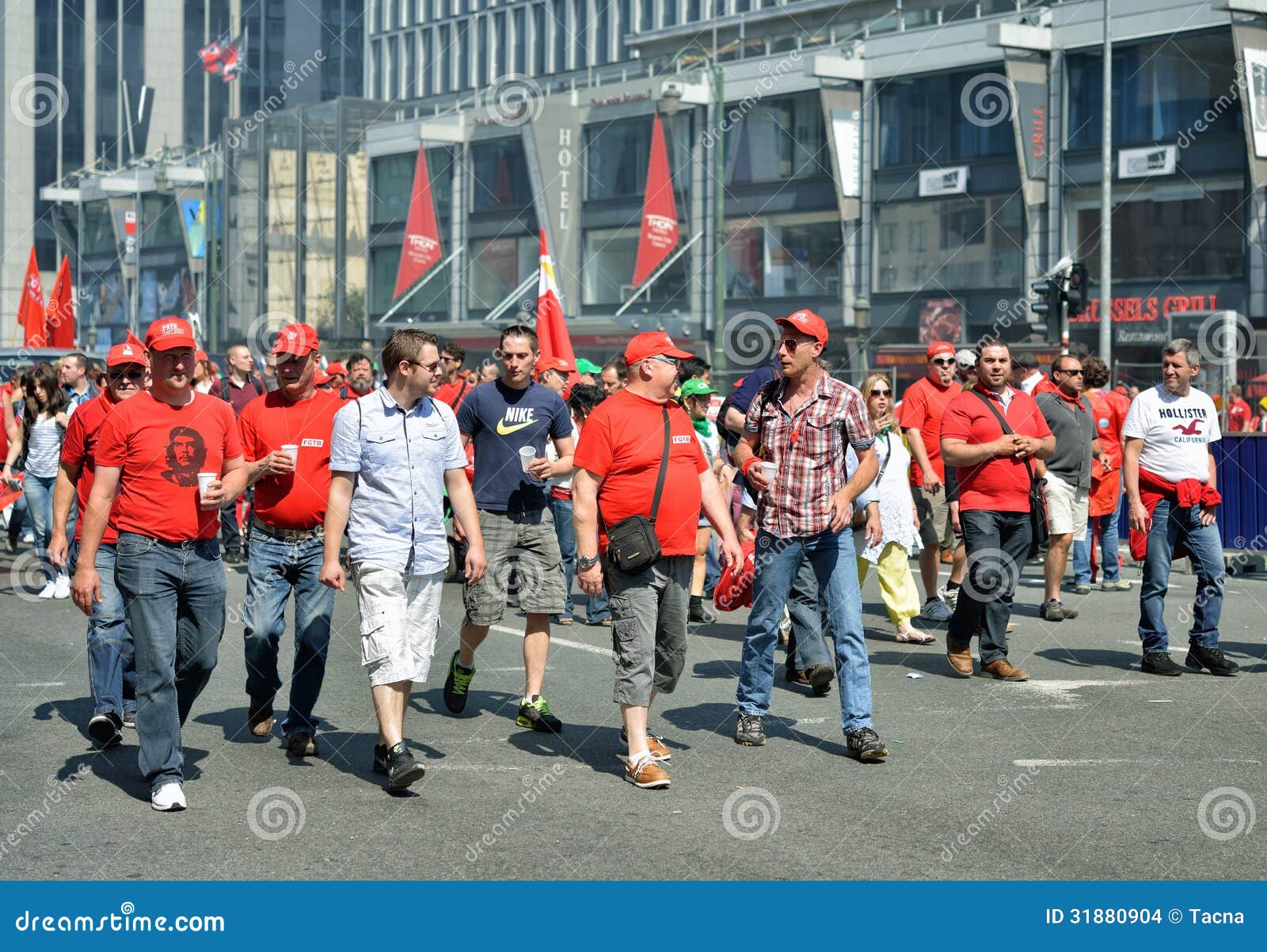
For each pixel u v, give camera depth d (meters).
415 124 57.47
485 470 7.93
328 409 7.14
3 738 7.46
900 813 6.07
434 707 8.31
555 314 16.19
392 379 6.61
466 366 54.75
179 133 72.88
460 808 6.14
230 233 65.50
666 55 49.09
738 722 7.40
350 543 6.59
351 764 6.91
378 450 6.52
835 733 7.66
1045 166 38.69
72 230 74.69
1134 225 37.06
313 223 61.25
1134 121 37.06
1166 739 7.46
